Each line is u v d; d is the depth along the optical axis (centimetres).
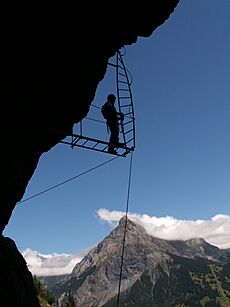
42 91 1716
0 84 1550
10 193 1858
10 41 1475
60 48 1650
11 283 1834
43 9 1477
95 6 1622
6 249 1962
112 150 1620
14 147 1761
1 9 1370
